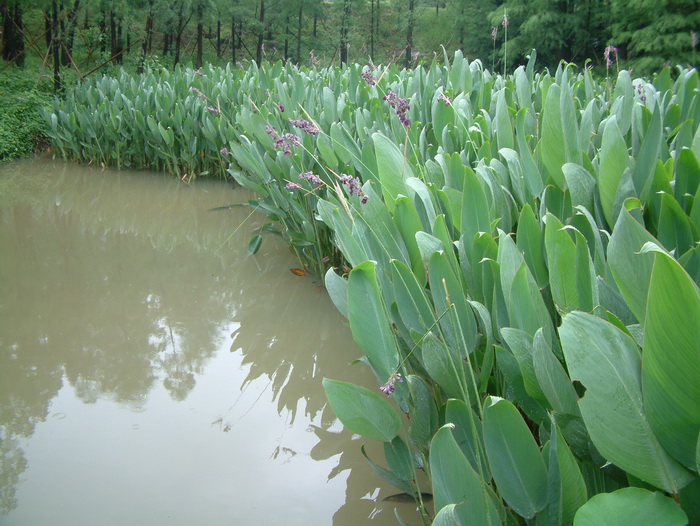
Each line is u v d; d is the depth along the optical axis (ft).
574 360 3.68
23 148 28.66
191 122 23.20
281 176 13.02
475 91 15.79
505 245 5.25
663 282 3.18
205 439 8.23
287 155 12.64
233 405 9.09
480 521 4.20
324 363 10.37
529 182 7.89
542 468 4.24
